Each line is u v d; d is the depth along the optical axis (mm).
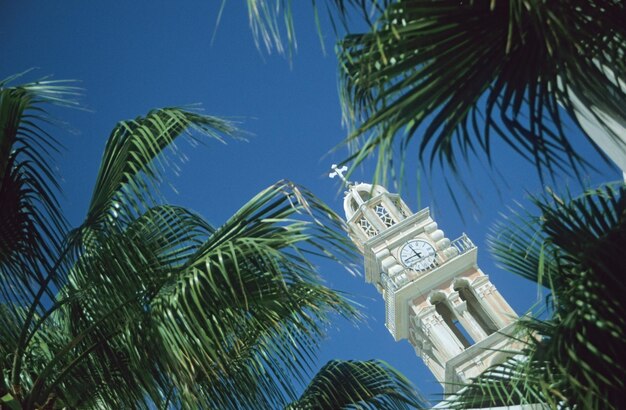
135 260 8273
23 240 8500
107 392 8469
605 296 6848
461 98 5113
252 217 7945
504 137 5199
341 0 5379
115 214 8469
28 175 8633
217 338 7758
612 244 6953
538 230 7711
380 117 4969
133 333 7957
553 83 5164
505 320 67625
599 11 5105
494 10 5094
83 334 8234
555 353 6961
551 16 4848
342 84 5508
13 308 8648
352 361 11875
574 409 7074
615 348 6781
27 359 9070
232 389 8805
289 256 8000
